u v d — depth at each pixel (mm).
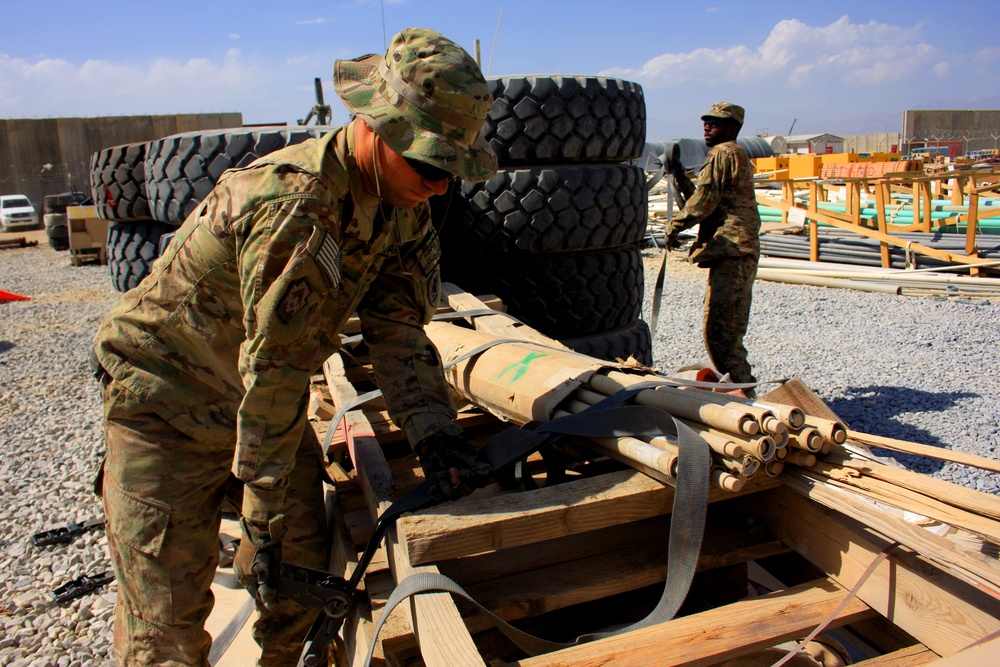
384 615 1412
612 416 1830
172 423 1582
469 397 2625
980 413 4512
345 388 2553
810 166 15367
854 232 10625
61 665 2387
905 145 28656
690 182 4855
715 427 1679
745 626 1512
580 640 1561
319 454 1860
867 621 1764
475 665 1232
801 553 1771
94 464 4102
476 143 1460
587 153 3891
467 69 1414
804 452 1653
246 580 1671
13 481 3893
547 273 3904
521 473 1869
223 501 1800
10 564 3035
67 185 25219
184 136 3752
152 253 4250
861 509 1492
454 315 3254
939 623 1438
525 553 1823
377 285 1853
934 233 10336
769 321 7422
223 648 1936
